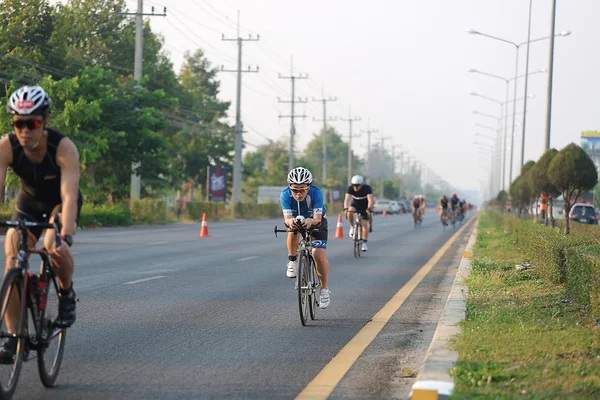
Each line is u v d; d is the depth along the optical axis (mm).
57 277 14016
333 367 16266
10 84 83500
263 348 18172
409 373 15695
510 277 30656
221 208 129375
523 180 94438
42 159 13156
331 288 30641
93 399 13250
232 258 43438
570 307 22453
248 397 13625
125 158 90688
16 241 13055
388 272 37531
